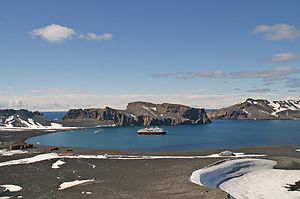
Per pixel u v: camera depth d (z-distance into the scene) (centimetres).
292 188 5069
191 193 4281
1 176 5694
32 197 4356
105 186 4847
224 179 5600
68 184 5025
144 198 4159
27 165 6712
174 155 8219
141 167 6391
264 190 4956
